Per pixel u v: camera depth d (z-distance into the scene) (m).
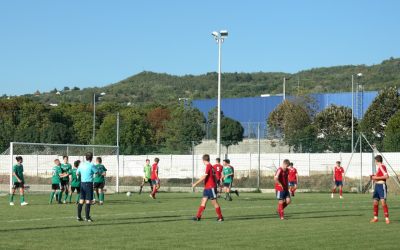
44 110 69.69
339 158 28.66
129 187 28.06
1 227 10.55
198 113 70.31
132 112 86.62
